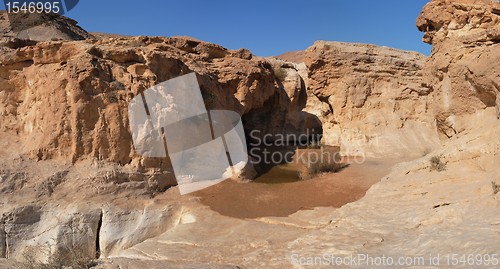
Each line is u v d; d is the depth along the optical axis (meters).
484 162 11.19
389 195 11.11
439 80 13.92
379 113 23.20
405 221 8.91
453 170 11.71
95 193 12.10
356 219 9.55
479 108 12.42
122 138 13.50
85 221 11.33
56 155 12.98
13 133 13.84
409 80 23.89
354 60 23.61
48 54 14.27
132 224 11.66
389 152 21.45
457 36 13.15
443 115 13.80
